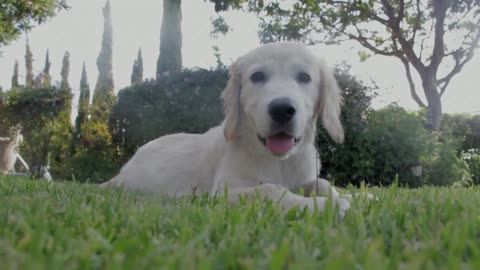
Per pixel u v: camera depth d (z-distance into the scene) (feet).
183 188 2.38
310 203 1.64
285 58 2.14
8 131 9.07
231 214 1.32
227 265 0.84
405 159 5.06
